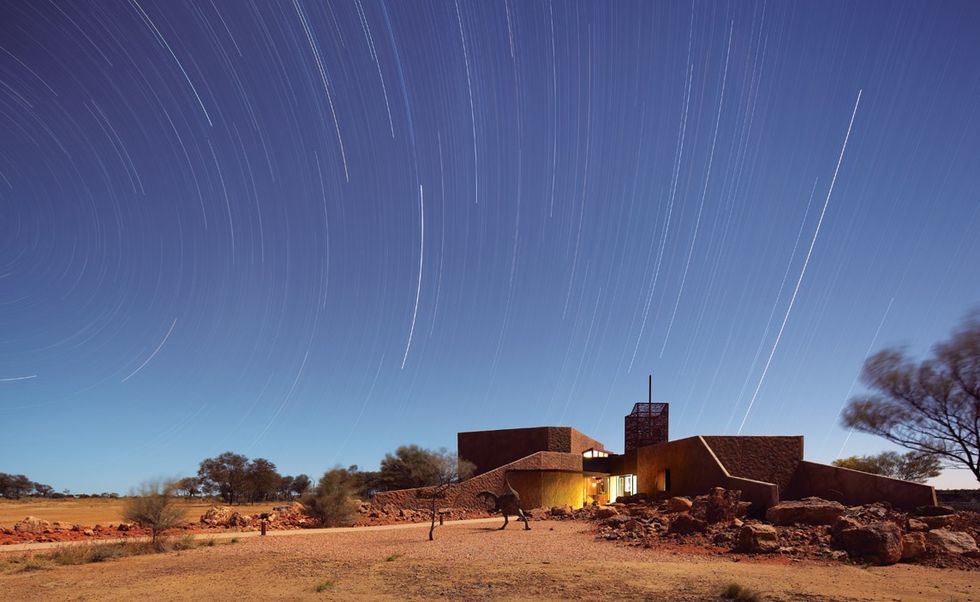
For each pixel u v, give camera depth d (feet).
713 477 94.38
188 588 46.65
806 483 93.81
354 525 101.30
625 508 99.55
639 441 152.76
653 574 48.34
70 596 44.39
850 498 84.43
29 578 51.60
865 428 97.96
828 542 57.98
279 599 42.27
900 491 76.33
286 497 302.45
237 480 252.42
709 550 59.98
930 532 57.16
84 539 77.00
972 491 94.99
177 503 78.07
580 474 147.33
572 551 61.77
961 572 49.06
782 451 97.71
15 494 339.98
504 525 86.07
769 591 41.73
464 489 129.39
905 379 94.12
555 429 168.86
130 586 47.78
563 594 42.16
